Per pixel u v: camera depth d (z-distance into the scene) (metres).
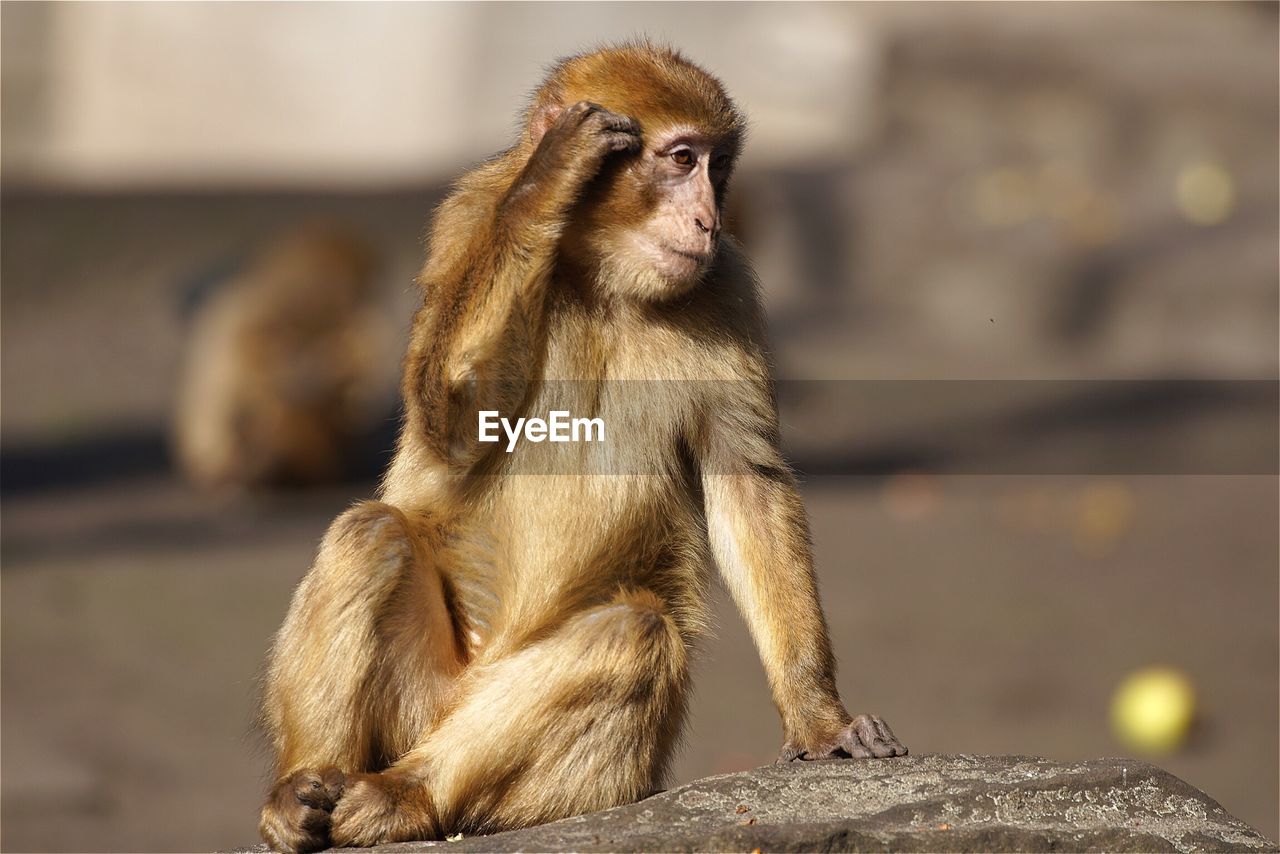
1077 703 19.52
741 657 22.81
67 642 22.00
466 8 53.97
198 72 54.25
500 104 53.47
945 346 39.66
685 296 9.32
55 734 18.64
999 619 22.67
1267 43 47.16
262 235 47.81
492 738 8.35
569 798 8.38
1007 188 43.28
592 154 8.58
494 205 9.16
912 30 48.44
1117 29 47.62
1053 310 39.62
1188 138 43.09
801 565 9.22
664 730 8.56
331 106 53.53
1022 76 46.09
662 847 7.41
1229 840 7.93
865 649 21.33
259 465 30.44
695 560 9.38
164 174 52.31
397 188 50.50
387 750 8.77
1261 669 20.70
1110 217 41.44
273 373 30.27
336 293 30.98
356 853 7.95
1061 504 28.41
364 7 53.72
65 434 35.78
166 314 44.31
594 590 9.13
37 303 45.69
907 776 8.45
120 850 15.37
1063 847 7.61
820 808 8.04
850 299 42.69
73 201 50.72
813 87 48.53
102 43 54.03
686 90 9.32
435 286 9.14
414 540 8.77
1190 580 24.34
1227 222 40.22
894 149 47.00
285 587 24.44
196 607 23.45
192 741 18.72
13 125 53.97
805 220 43.66
